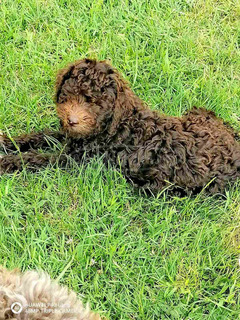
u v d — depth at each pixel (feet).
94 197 4.37
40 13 5.32
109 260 4.08
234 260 4.20
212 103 5.05
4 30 5.22
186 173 4.38
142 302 3.95
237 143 4.61
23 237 4.09
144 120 4.45
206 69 5.28
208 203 4.45
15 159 4.56
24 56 5.03
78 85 4.26
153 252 4.22
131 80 5.09
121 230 4.25
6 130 4.74
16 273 3.42
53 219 4.28
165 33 5.41
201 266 4.13
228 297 3.96
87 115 4.27
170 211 4.31
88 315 3.24
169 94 5.03
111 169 4.48
